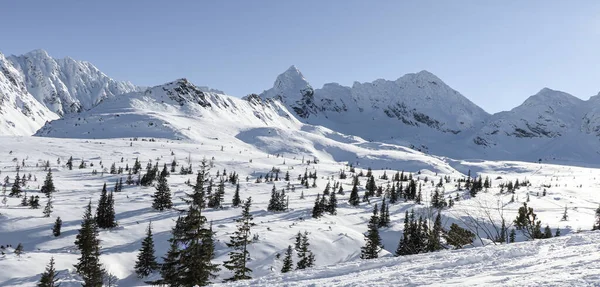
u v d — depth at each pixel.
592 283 8.81
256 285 17.95
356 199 183.50
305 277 19.23
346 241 108.94
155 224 120.50
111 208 117.44
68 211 131.00
